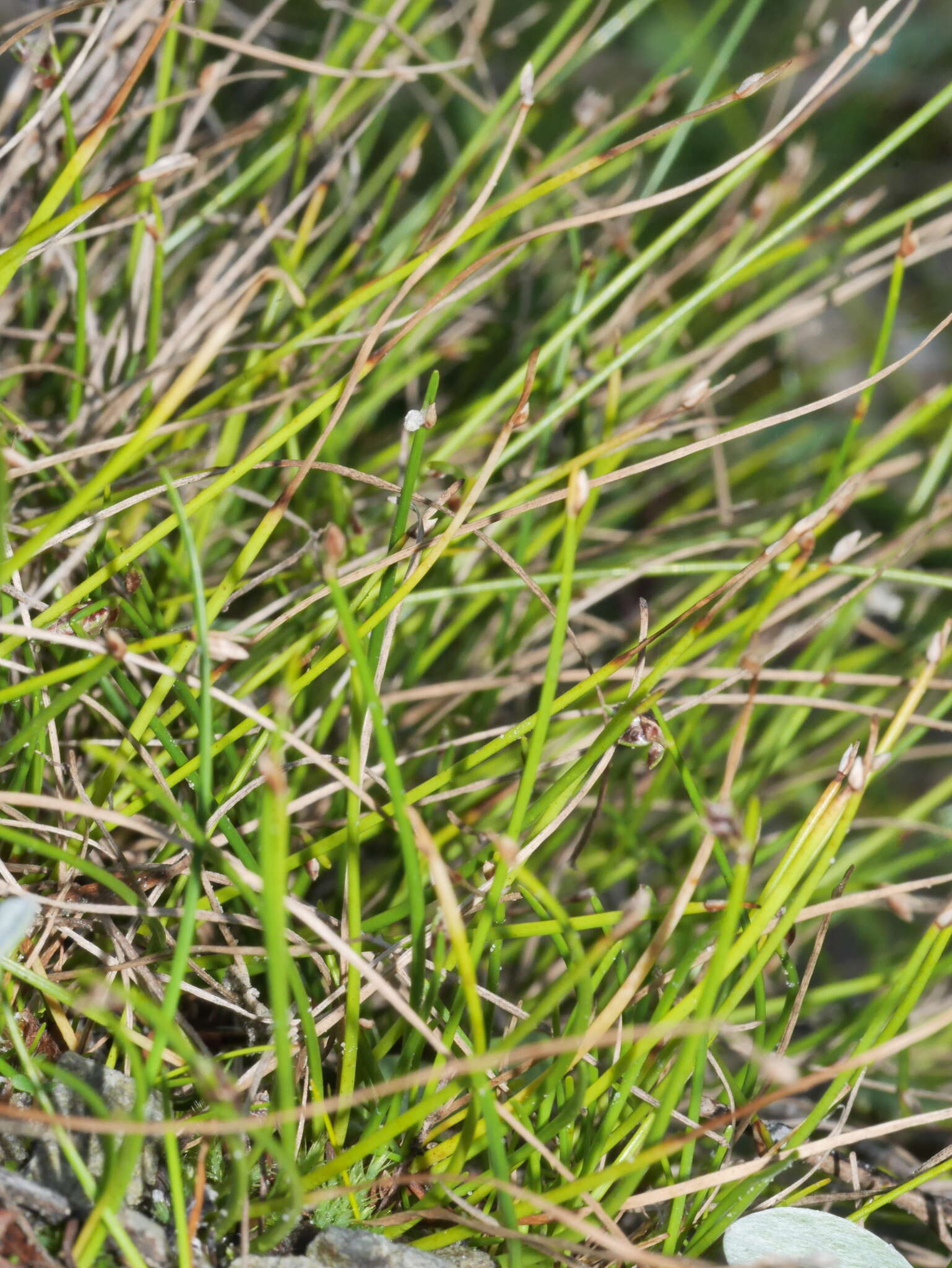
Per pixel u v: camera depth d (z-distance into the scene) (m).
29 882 0.21
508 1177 0.18
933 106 0.23
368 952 0.23
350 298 0.22
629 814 0.25
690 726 0.25
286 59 0.25
